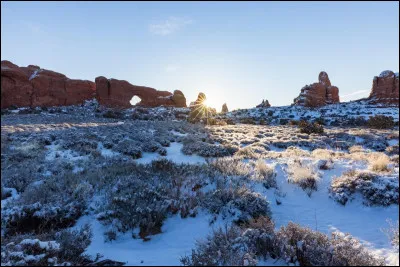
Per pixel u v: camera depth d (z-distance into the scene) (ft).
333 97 253.85
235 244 18.01
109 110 167.84
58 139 57.67
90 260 18.95
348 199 28.07
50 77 180.86
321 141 70.18
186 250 20.13
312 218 25.57
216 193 27.68
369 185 28.50
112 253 20.01
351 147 62.13
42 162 40.83
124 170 35.81
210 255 17.22
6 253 17.70
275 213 26.73
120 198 25.94
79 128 79.41
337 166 37.81
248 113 205.26
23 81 164.76
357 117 154.30
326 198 29.68
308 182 32.30
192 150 55.21
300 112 195.42
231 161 40.55
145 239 22.31
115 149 53.01
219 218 24.97
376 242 20.17
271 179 33.68
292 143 66.54
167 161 39.17
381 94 229.25
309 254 16.84
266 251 17.78
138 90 221.66
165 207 25.41
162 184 30.30
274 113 196.95
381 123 119.24
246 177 34.01
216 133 87.40
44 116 125.49
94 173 34.04
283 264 16.98
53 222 24.53
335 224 24.00
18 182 32.12
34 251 18.62
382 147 65.21
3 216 23.84
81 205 26.91
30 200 26.94
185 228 23.63
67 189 29.58
